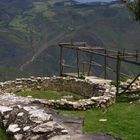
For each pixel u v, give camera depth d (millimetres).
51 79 37062
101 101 25578
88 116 22953
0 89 34344
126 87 32844
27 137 15094
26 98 25141
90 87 32969
